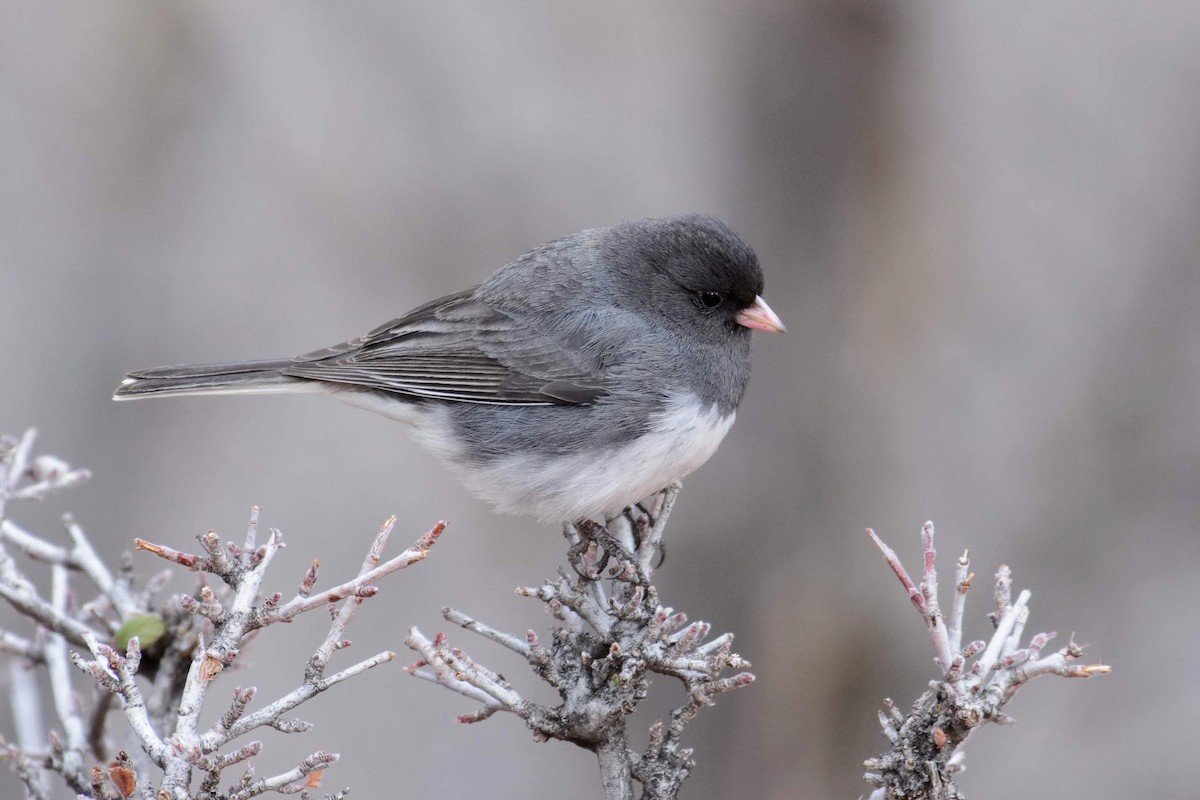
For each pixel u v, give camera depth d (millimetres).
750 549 11312
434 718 12945
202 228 13750
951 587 11406
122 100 13750
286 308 13586
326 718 12789
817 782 11062
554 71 13383
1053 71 12703
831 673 11102
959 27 11844
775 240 11664
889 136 11594
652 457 8312
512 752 12758
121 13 13672
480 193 13266
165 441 13594
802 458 11391
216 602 4930
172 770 4609
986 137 12344
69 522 6941
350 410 14250
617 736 5492
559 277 8742
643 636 5625
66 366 13398
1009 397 12078
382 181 13414
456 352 8656
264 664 12953
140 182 13789
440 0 13609
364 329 13383
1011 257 12508
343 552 13344
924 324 11641
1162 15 12625
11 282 13422
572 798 12508
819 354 11500
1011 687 5137
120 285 13625
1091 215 12594
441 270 13281
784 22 11617
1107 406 12031
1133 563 11922
